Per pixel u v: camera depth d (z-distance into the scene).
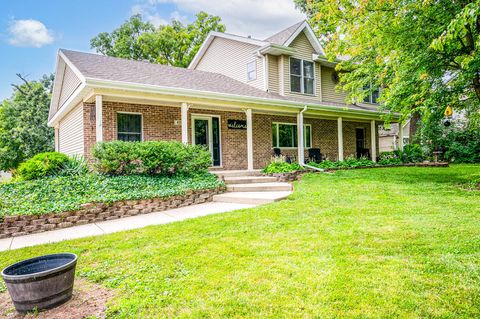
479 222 4.66
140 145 8.23
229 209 6.70
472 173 10.95
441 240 3.88
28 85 22.25
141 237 4.66
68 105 10.60
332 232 4.41
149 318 2.40
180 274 3.19
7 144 19.08
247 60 14.73
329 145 16.36
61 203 6.27
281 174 10.37
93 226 5.93
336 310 2.40
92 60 10.75
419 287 2.71
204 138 12.04
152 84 9.02
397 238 4.02
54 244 4.58
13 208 5.88
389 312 2.35
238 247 3.93
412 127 22.31
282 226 4.84
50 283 2.61
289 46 14.23
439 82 8.88
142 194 7.08
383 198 6.82
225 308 2.48
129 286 2.96
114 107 9.93
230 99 10.36
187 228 5.01
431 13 8.05
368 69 11.10
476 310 2.34
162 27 28.42
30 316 2.52
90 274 3.31
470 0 7.41
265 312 2.41
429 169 12.88
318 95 15.28
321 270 3.12
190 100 9.69
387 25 8.82
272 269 3.20
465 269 3.03
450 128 18.55
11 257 4.09
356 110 14.40
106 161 7.61
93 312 2.54
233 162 12.68
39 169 7.72
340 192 7.62
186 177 8.73
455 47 7.88
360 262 3.29
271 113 13.34
